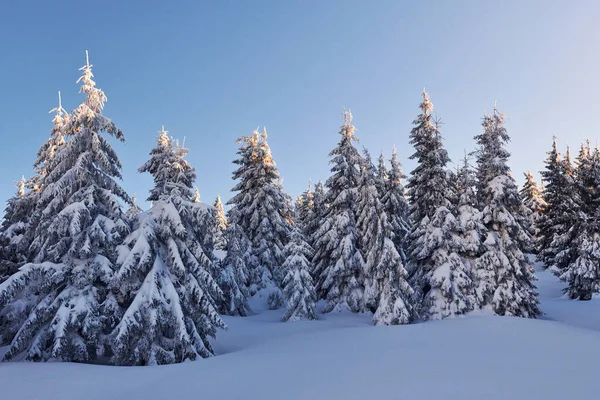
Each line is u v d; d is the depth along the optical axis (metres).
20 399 8.76
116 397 9.16
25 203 21.69
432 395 8.25
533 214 50.97
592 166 40.69
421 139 27.62
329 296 28.86
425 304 23.89
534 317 24.41
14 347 12.98
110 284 13.80
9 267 21.25
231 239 30.62
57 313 13.18
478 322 19.78
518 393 8.23
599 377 9.49
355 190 30.11
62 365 12.16
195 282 15.56
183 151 26.73
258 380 10.27
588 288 32.53
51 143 21.64
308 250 26.72
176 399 8.80
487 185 27.34
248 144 35.09
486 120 28.42
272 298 31.36
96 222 14.68
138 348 13.45
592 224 33.72
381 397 8.23
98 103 16.62
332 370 11.12
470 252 25.06
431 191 26.41
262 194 33.25
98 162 15.91
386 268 23.09
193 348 14.17
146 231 14.97
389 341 16.39
